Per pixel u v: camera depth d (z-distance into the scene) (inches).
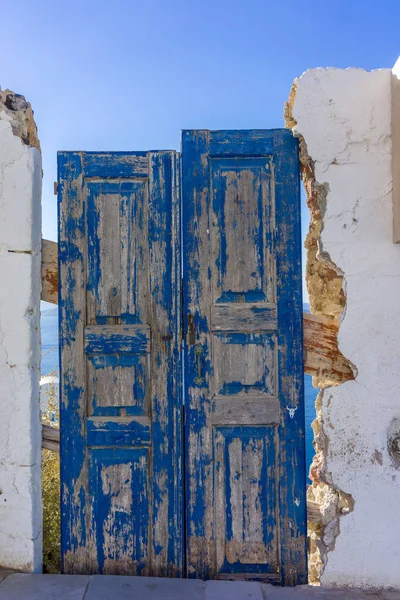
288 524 106.5
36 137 118.3
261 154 108.4
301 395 106.7
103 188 109.7
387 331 104.3
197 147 108.6
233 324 107.5
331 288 119.1
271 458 107.9
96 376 109.3
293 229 107.5
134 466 108.9
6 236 106.9
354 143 105.3
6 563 107.0
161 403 108.2
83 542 108.9
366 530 104.1
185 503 108.4
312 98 105.8
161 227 108.5
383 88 105.2
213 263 108.5
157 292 108.4
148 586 103.0
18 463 106.7
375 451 104.1
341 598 100.0
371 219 104.8
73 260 109.1
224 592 101.1
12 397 106.7
